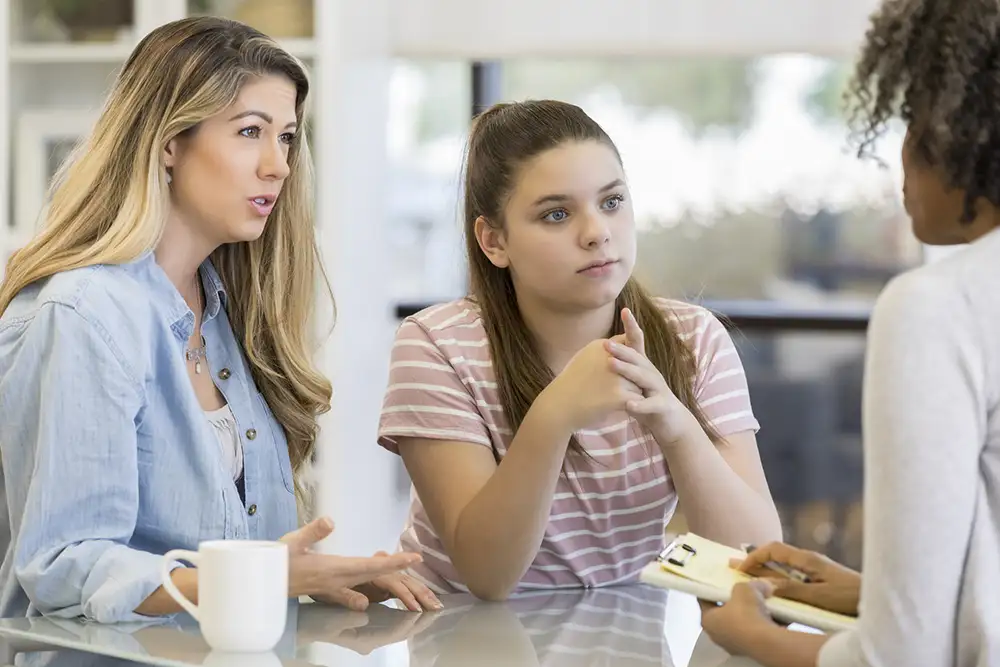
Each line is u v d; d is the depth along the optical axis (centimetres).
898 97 157
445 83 587
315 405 260
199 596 178
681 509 237
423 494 247
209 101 221
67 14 495
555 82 589
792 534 581
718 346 266
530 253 238
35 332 204
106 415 201
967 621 143
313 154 486
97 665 183
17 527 209
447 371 250
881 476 144
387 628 199
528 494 222
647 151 587
